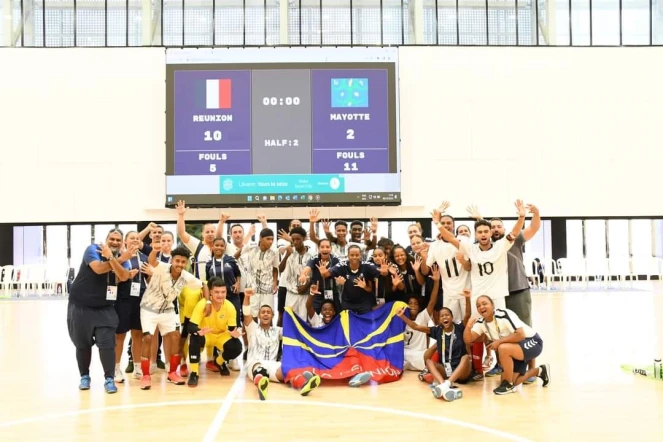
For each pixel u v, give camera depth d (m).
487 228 5.02
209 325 5.33
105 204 13.55
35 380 5.23
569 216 13.90
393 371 5.30
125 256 4.64
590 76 14.09
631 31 14.99
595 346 6.64
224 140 12.96
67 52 13.68
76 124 13.61
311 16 14.95
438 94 13.91
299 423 3.89
